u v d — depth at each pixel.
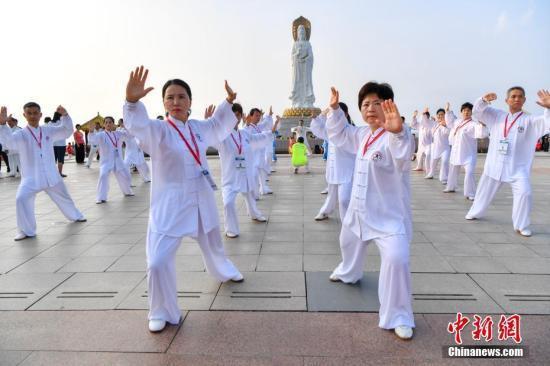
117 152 9.58
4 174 15.34
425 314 3.42
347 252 3.90
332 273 4.37
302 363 2.77
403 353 2.87
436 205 8.15
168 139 3.34
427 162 13.38
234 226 5.90
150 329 3.20
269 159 13.96
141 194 10.32
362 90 3.39
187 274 4.40
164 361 2.81
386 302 3.14
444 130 11.60
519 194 5.82
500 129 6.17
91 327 3.30
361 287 3.98
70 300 3.82
